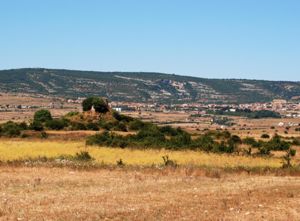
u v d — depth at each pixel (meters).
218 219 18.98
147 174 32.09
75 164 35.47
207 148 53.50
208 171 33.22
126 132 79.56
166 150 52.31
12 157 41.00
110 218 18.73
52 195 23.42
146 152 49.12
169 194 24.56
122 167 34.97
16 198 22.41
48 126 82.69
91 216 18.89
